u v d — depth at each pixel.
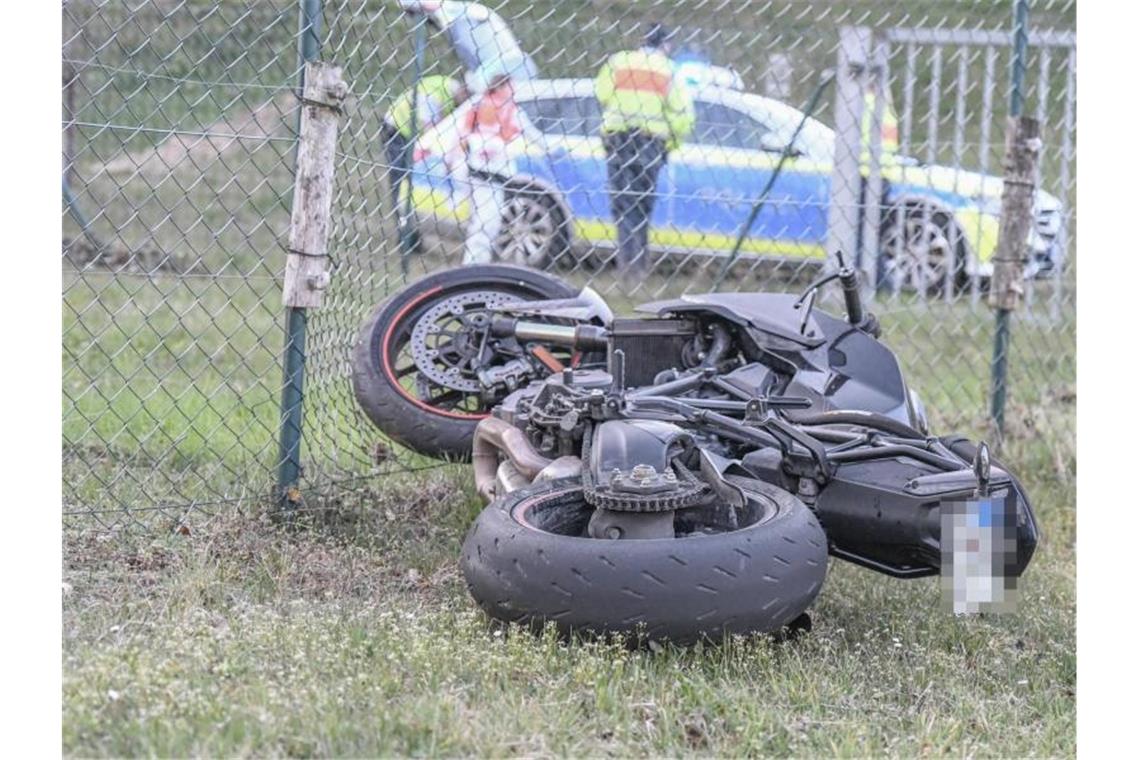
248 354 35.09
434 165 28.31
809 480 19.48
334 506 24.14
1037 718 17.58
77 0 37.06
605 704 15.90
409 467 26.08
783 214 39.19
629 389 21.58
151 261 42.69
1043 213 39.31
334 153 23.34
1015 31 30.47
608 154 34.69
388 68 27.20
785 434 19.59
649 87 35.59
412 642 17.20
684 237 37.88
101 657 15.73
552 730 15.11
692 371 22.19
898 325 37.81
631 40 34.53
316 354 24.25
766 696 16.80
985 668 19.03
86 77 42.56
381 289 28.69
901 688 17.98
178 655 16.27
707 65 37.66
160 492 23.89
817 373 21.91
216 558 21.17
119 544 21.50
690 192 37.69
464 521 24.22
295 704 15.02
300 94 23.27
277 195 24.83
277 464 24.23
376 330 25.45
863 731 15.88
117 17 41.75
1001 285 30.77
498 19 29.25
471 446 24.95
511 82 29.41
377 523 23.75
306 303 23.28
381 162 26.81
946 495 18.77
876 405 22.02
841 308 39.38
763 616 16.86
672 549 16.64
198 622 17.75
